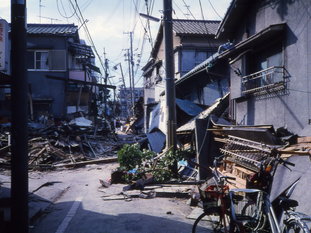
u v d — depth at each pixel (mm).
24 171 5461
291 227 4297
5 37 6754
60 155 17875
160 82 29344
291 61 9320
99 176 13516
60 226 6570
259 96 11258
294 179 5797
